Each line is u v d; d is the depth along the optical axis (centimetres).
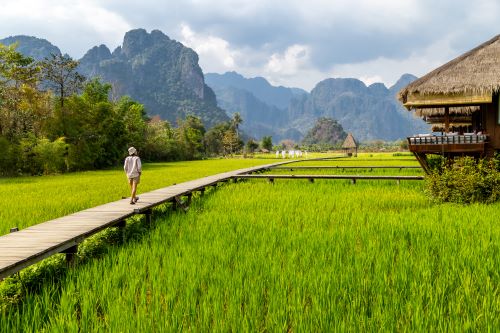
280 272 496
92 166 3812
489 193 1093
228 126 12081
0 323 374
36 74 3481
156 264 541
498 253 564
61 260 620
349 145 7831
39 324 375
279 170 2609
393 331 352
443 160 1366
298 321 367
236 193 1378
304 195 1289
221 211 1016
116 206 931
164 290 448
